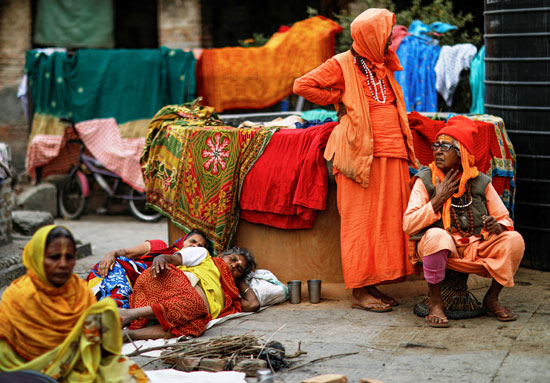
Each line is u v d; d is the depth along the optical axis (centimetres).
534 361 443
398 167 577
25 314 371
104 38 1321
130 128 1110
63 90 1115
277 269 647
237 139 644
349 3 1113
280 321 555
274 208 625
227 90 1101
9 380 348
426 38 983
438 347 478
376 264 574
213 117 763
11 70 1346
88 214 1191
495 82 708
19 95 1155
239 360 453
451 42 1041
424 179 544
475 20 1174
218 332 531
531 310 559
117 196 1124
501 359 449
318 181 607
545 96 671
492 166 652
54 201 1160
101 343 379
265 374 396
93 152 1116
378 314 566
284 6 1370
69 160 1160
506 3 684
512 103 692
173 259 550
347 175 573
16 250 775
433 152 588
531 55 673
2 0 1330
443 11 1064
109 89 1109
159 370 443
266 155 633
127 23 1459
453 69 952
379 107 577
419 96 968
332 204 624
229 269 581
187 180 669
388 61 591
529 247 698
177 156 682
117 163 1108
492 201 540
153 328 512
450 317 541
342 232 582
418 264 550
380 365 448
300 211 614
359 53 573
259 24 1379
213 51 1097
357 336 510
